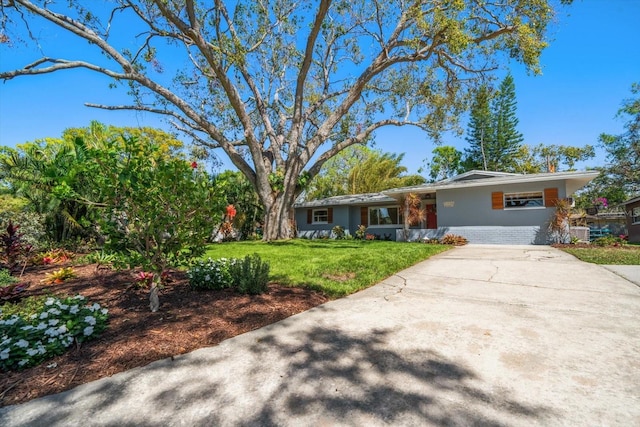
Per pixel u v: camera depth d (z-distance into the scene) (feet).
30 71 34.04
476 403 6.15
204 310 12.19
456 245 41.37
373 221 65.26
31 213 30.94
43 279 18.65
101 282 17.31
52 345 8.15
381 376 7.26
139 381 7.14
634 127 73.36
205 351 8.72
